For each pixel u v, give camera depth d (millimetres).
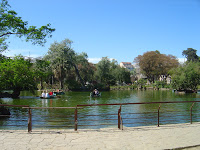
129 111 19812
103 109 21328
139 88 85375
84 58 69688
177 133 7938
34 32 17359
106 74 77438
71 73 67875
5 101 30578
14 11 17469
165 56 87188
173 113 18172
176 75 54406
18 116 16312
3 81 21016
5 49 18703
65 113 18453
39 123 13406
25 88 32719
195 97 39438
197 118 15711
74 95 46000
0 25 16703
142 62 85875
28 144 6535
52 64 58312
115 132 8062
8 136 7414
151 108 21906
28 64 24984
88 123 13594
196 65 55594
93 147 6285
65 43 60531
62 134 7734
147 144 6582
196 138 7254
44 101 31531
